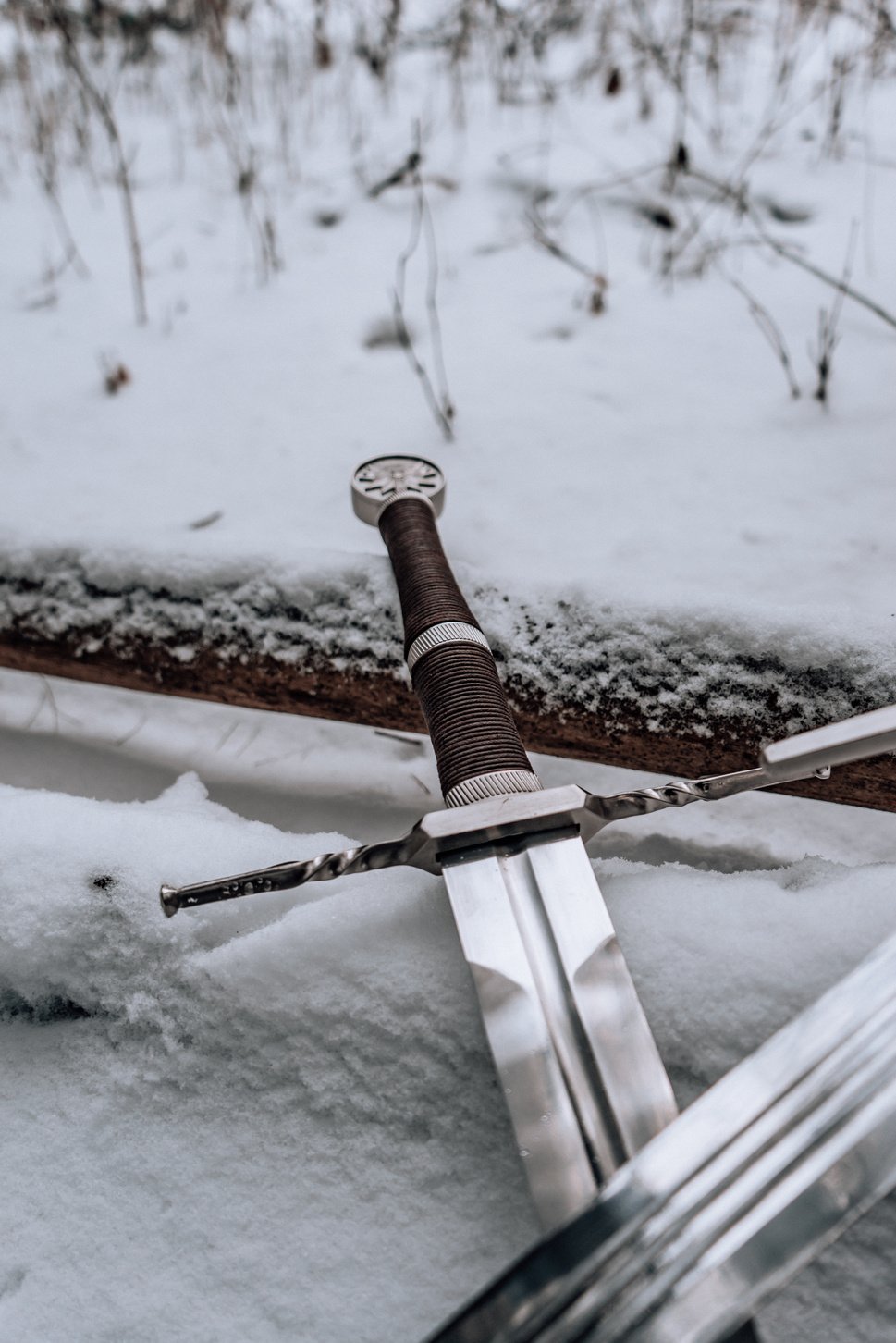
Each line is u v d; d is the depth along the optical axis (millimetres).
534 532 753
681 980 424
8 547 625
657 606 540
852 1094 335
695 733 529
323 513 791
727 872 557
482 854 417
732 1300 307
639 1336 300
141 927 467
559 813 404
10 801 506
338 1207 426
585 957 391
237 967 452
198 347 995
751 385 871
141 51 1455
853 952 416
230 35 1509
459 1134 433
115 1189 441
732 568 702
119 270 1128
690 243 1061
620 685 538
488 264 1064
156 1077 460
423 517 565
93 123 1446
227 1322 406
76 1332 408
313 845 491
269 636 587
